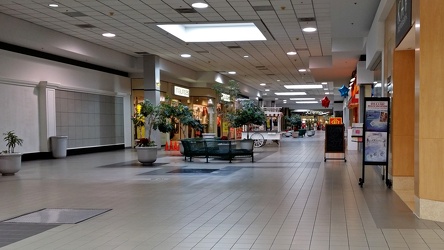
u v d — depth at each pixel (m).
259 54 22.34
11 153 12.97
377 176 11.97
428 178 6.53
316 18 14.73
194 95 31.97
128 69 24.05
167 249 5.18
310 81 36.31
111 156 19.88
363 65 19.06
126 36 17.88
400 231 5.88
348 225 6.26
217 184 10.63
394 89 9.79
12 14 14.35
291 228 6.12
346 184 10.45
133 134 26.02
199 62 25.38
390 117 10.29
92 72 22.00
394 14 9.74
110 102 24.03
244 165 15.33
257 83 38.41
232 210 7.46
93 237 5.77
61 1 12.77
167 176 12.28
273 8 13.48
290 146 27.52
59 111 19.55
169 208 7.69
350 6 11.83
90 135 22.06
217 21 15.21
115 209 7.65
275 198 8.60
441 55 6.37
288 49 20.83
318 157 18.69
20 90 17.22
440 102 6.39
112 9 13.65
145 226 6.35
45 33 16.39
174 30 17.38
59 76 19.41
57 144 18.72
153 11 13.91
